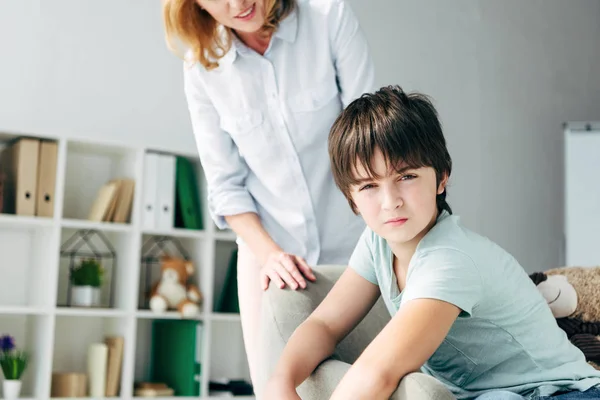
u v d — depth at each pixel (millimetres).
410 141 1025
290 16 1656
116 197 3117
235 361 3465
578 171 4258
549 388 1090
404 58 4195
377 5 4156
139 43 3551
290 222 1723
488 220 4301
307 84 1669
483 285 1043
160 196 3182
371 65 1694
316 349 1142
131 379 3010
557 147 4570
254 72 1660
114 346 3027
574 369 1126
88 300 3045
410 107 1063
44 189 2965
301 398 1154
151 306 3090
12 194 2994
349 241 1759
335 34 1663
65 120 3357
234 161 1741
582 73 4727
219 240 3492
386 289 1175
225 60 1663
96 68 3447
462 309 1014
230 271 3381
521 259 4371
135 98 3514
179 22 1603
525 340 1107
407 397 907
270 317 1294
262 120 1672
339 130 1084
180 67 3631
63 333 3180
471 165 4293
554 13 4695
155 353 3318
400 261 1140
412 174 1036
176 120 3592
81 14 3441
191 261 3340
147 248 3363
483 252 1059
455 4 4391
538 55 4598
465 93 4344
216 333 3436
